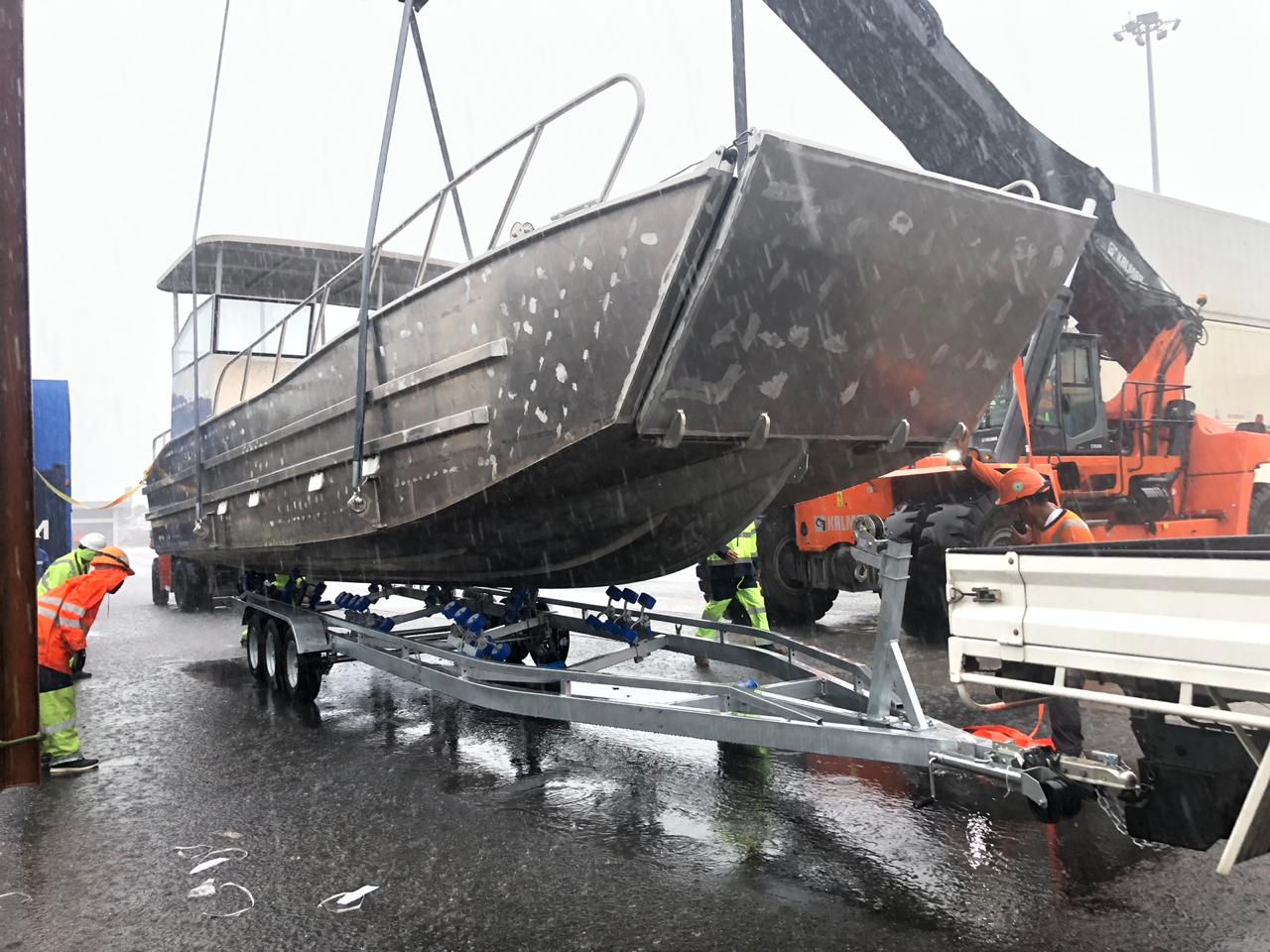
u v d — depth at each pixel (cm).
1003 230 387
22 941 301
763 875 332
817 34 712
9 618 234
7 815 428
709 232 329
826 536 828
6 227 230
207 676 790
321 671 656
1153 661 238
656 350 348
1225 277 1320
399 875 344
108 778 485
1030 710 544
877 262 363
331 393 537
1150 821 269
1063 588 262
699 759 487
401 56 459
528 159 419
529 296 393
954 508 720
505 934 294
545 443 394
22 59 230
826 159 323
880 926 290
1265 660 215
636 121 364
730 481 418
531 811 409
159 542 998
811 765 471
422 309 455
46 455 1028
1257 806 219
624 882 330
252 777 478
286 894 330
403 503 480
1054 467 792
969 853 346
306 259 841
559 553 496
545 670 481
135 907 324
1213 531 927
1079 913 294
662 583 1587
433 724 585
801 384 383
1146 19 2917
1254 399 1364
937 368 421
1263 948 268
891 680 365
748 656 528
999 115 758
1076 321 905
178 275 904
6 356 232
